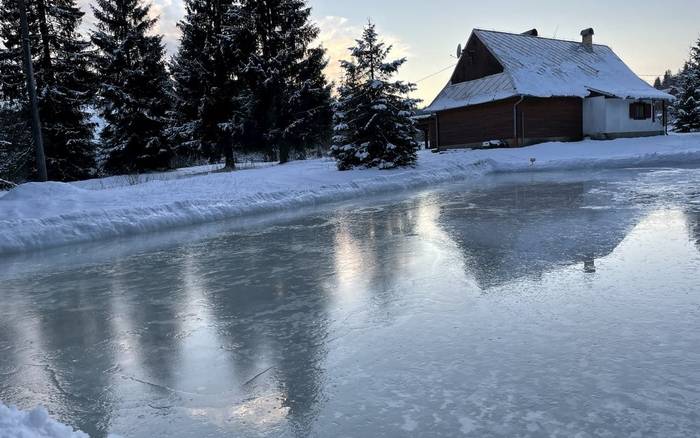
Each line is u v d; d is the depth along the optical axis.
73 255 9.20
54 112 28.44
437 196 15.04
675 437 2.74
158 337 4.73
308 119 29.00
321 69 29.59
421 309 5.04
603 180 16.36
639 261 6.27
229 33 27.78
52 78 28.39
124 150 30.00
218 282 6.59
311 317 5.02
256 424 3.15
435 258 7.13
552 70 32.25
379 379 3.63
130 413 3.37
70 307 5.85
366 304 5.31
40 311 5.75
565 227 8.75
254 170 22.39
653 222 8.70
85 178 30.34
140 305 5.77
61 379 3.94
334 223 11.17
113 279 7.12
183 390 3.65
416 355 3.98
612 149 25.64
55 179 28.97
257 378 3.77
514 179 19.06
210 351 4.33
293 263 7.45
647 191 12.91
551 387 3.34
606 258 6.51
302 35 29.12
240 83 28.83
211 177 18.72
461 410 3.14
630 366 3.57
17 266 8.48
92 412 3.41
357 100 20.97
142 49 30.67
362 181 17.70
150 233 11.38
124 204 13.27
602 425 2.89
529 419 2.99
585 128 31.31
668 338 3.99
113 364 4.17
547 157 24.66
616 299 4.94
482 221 9.98
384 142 20.84
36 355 4.45
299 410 3.29
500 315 4.71
